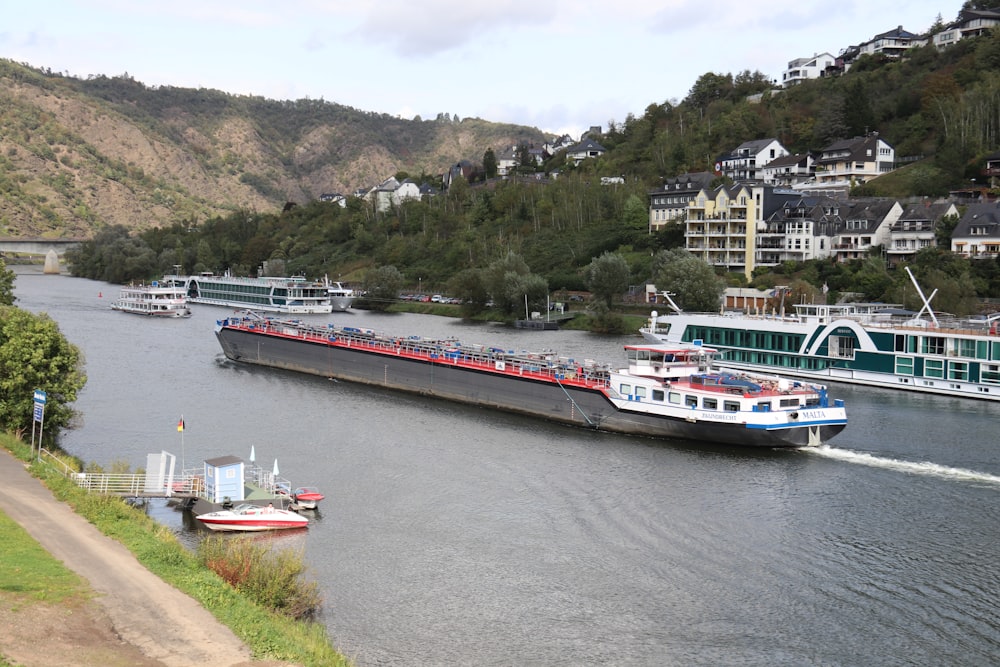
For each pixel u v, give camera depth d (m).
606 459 86.88
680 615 54.22
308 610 53.44
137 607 43.59
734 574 59.91
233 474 68.75
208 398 116.25
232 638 42.19
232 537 64.25
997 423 100.88
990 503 73.50
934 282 159.12
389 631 51.59
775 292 186.12
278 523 66.69
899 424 100.44
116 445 89.62
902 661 49.12
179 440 92.31
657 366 97.56
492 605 55.19
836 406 92.44
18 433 76.19
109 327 197.25
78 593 44.00
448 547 64.12
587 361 107.19
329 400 117.12
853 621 53.53
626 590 57.47
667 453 89.00
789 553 63.34
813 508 72.44
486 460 86.56
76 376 81.69
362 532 66.75
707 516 70.69
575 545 64.75
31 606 41.72
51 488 60.41
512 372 110.25
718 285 193.75
